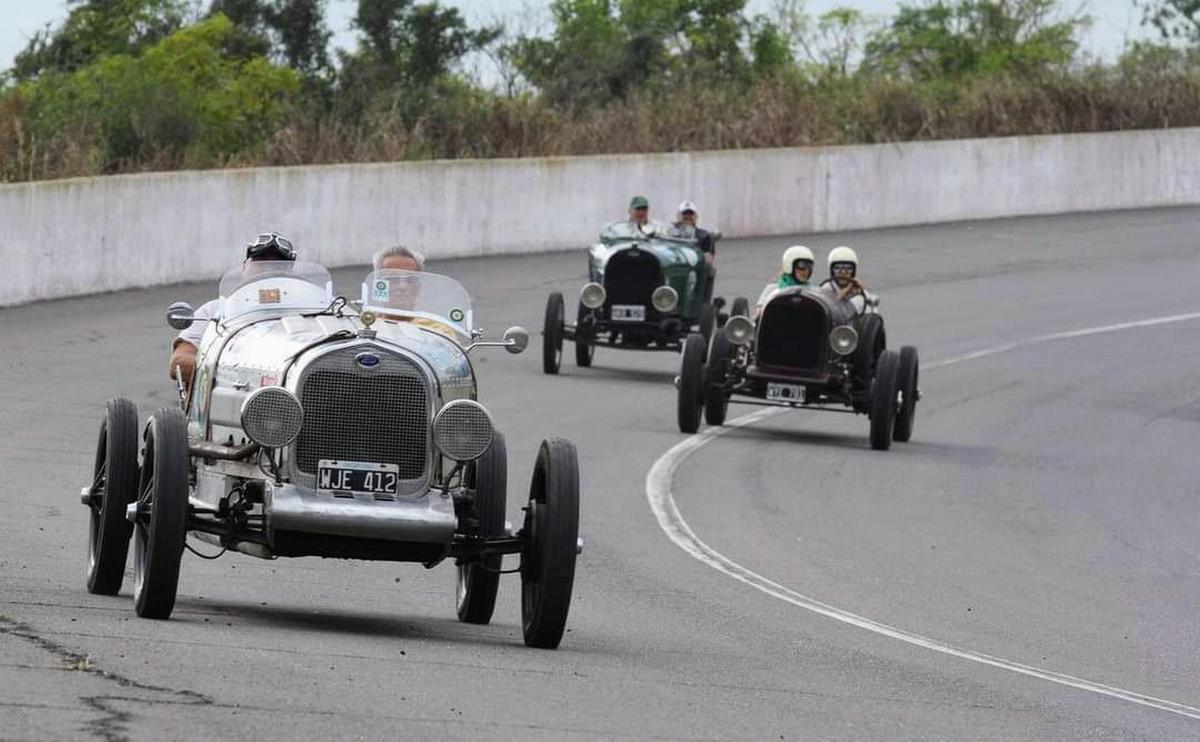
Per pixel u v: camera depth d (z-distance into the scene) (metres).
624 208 125.19
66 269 90.94
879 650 34.38
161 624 29.47
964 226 140.12
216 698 23.41
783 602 39.59
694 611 37.31
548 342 80.88
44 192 89.06
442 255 115.50
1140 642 38.53
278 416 29.45
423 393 30.48
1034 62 178.62
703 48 172.88
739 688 28.36
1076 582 46.09
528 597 31.14
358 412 30.23
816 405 68.00
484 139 134.00
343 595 36.47
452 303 34.00
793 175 134.00
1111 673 34.50
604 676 28.25
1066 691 31.48
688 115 143.25
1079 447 71.12
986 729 26.78
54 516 44.47
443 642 30.59
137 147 116.50
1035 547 51.06
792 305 67.44
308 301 33.97
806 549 47.62
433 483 30.70
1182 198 153.75
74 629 28.00
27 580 34.34
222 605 33.28
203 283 99.62
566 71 156.00
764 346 67.88
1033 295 113.44
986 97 155.88
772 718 25.98
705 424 69.31
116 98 119.44
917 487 59.59
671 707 26.08
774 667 31.08
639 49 162.12
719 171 130.00
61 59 153.75
